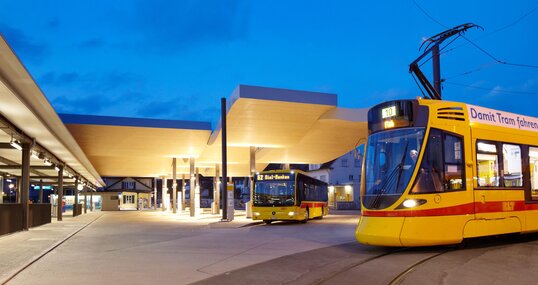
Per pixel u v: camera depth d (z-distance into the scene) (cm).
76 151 2972
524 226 1350
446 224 1190
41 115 1842
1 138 2236
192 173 4350
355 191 6375
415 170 1199
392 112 1266
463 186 1230
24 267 1098
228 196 3134
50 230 2397
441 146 1220
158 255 1327
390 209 1198
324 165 7031
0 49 1101
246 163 5384
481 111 1326
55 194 6388
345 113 2903
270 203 2758
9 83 1362
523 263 1061
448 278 897
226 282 896
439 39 1923
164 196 6862
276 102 2661
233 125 3075
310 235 1917
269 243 1619
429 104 1248
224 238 1862
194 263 1156
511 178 1348
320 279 913
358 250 1341
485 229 1252
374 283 870
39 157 2708
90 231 2378
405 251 1273
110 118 3184
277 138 3400
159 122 3300
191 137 3562
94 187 7781
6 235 2059
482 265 1035
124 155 4134
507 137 1368
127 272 1027
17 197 4353
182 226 2788
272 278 931
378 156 1269
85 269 1075
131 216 4553
